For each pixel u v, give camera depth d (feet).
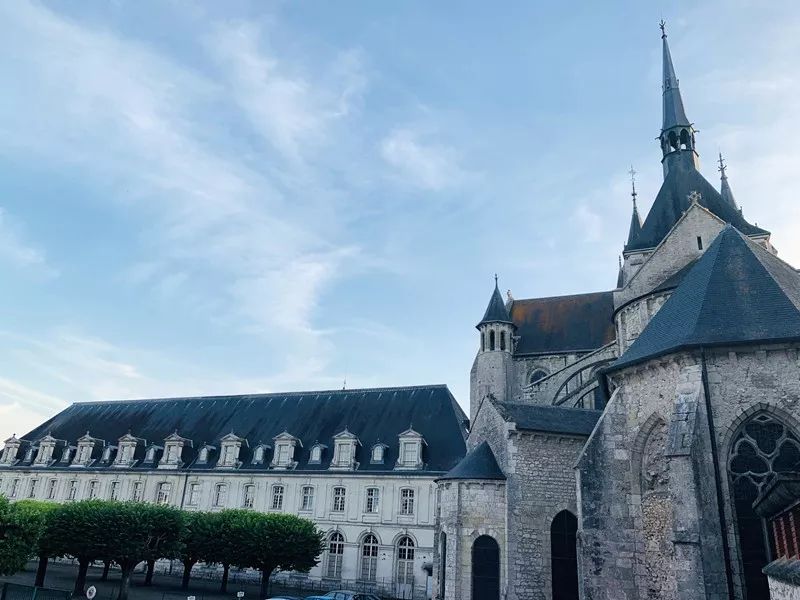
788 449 51.83
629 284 110.22
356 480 160.04
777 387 52.95
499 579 77.51
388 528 151.94
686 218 109.60
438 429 163.84
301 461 171.42
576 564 77.00
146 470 187.42
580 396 110.32
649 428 61.62
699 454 51.93
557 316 166.09
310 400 191.72
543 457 81.05
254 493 171.32
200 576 166.91
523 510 78.43
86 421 219.61
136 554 113.80
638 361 61.93
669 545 57.72
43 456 208.54
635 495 61.87
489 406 90.94
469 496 81.61
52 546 114.11
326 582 152.87
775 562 42.39
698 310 60.08
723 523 50.70
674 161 136.98
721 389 54.85
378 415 175.83
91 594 74.59
